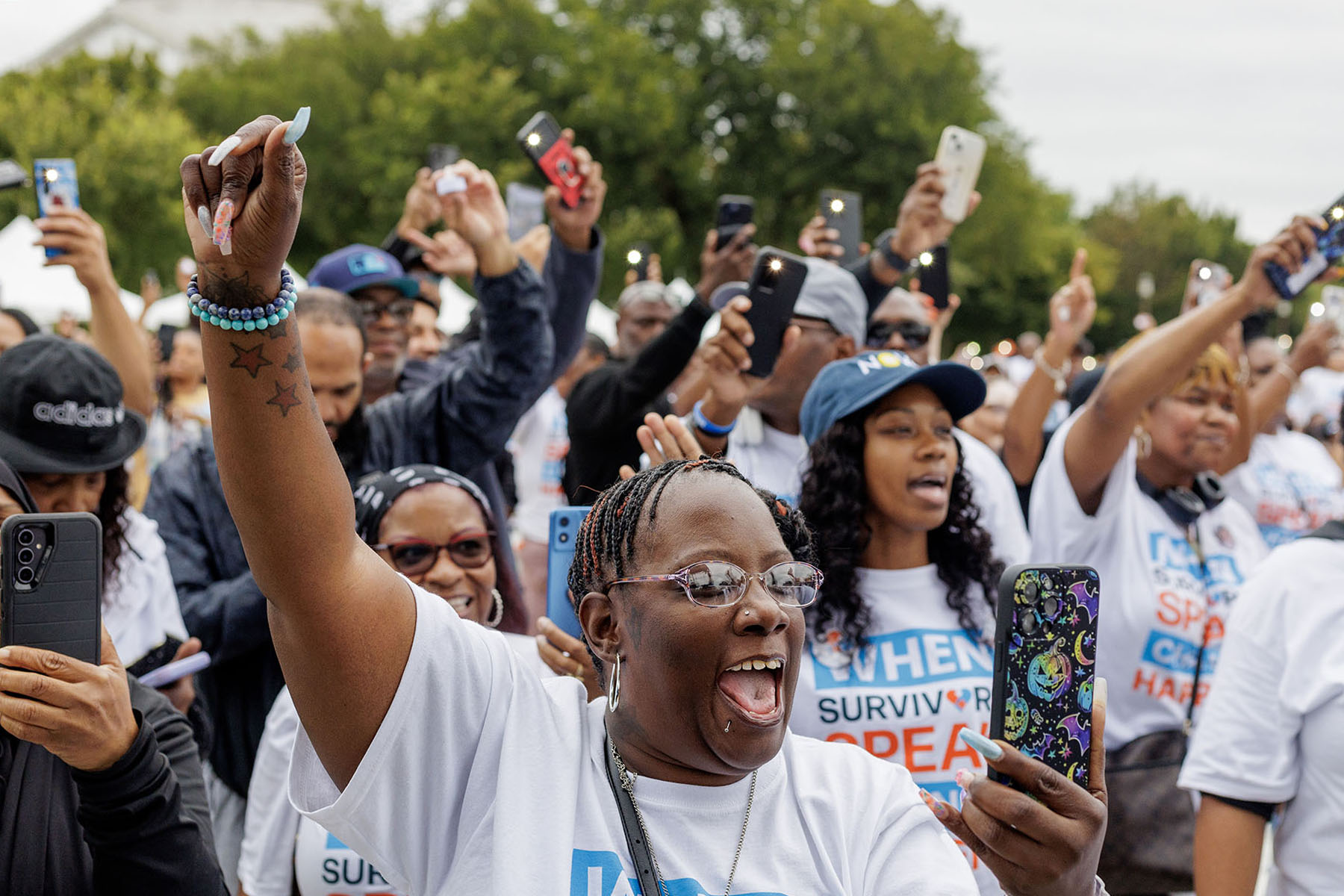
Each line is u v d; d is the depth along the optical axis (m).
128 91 36.59
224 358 1.50
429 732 1.70
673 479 1.74
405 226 5.45
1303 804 2.69
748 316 3.33
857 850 1.76
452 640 1.71
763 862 1.69
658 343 4.01
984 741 1.64
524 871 1.62
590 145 31.47
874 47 32.88
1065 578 1.74
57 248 3.93
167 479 3.65
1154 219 60.25
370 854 1.73
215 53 43.78
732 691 1.66
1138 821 3.35
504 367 3.94
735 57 34.03
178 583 3.49
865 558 3.01
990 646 2.97
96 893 1.96
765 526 1.72
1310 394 10.94
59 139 27.05
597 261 4.72
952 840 1.84
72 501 2.85
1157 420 3.84
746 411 3.92
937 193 4.66
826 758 1.85
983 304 37.38
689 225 32.53
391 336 4.89
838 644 2.87
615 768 1.73
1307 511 6.16
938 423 2.99
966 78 33.25
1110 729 3.54
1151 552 3.70
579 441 4.18
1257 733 2.70
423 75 34.41
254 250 1.45
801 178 32.53
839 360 3.49
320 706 1.64
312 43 37.12
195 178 1.45
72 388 2.81
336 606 1.59
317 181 32.06
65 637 1.87
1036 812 1.62
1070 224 50.81
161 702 2.26
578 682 1.86
